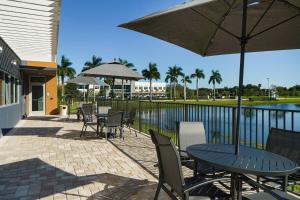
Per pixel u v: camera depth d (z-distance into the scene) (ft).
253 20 10.48
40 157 18.31
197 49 12.42
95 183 13.10
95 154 19.17
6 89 30.89
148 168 15.48
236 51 12.67
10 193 11.87
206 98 284.41
